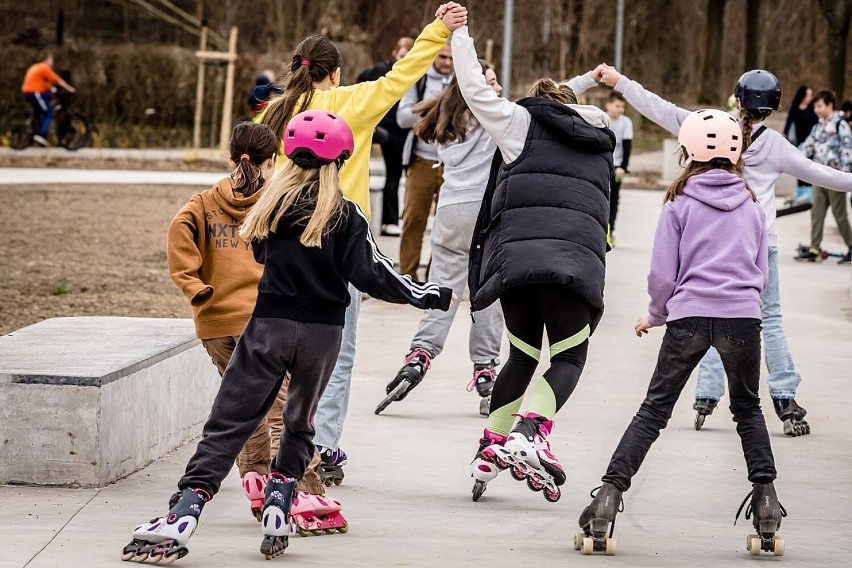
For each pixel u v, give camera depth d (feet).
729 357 30.99
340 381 37.19
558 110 34.96
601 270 33.91
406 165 70.38
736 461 41.65
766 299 45.42
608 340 64.08
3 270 81.76
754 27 272.51
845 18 237.45
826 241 114.73
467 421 46.65
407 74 35.35
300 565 29.27
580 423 46.26
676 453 42.63
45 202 123.03
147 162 183.21
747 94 42.75
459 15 34.99
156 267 86.43
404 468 39.86
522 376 35.68
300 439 29.89
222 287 33.40
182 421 43.16
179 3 269.44
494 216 34.88
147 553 28.66
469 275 36.45
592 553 30.83
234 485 38.19
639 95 40.81
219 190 33.47
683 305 31.09
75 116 184.85
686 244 31.40
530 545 31.58
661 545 31.94
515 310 35.40
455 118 45.96
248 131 33.55
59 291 73.46
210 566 28.99
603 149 35.27
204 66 211.00
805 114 123.03
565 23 275.39
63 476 36.45
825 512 35.45
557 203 34.19
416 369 46.37
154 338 43.24
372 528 32.94
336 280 29.09
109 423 36.83
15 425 36.32
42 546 30.32
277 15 267.80
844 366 58.08
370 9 279.08
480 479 34.83
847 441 44.34
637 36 345.31
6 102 218.38
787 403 45.16
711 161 32.01
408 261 71.20
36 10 251.80
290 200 28.68
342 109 35.37
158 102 223.92
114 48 224.94
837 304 77.71
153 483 37.40
